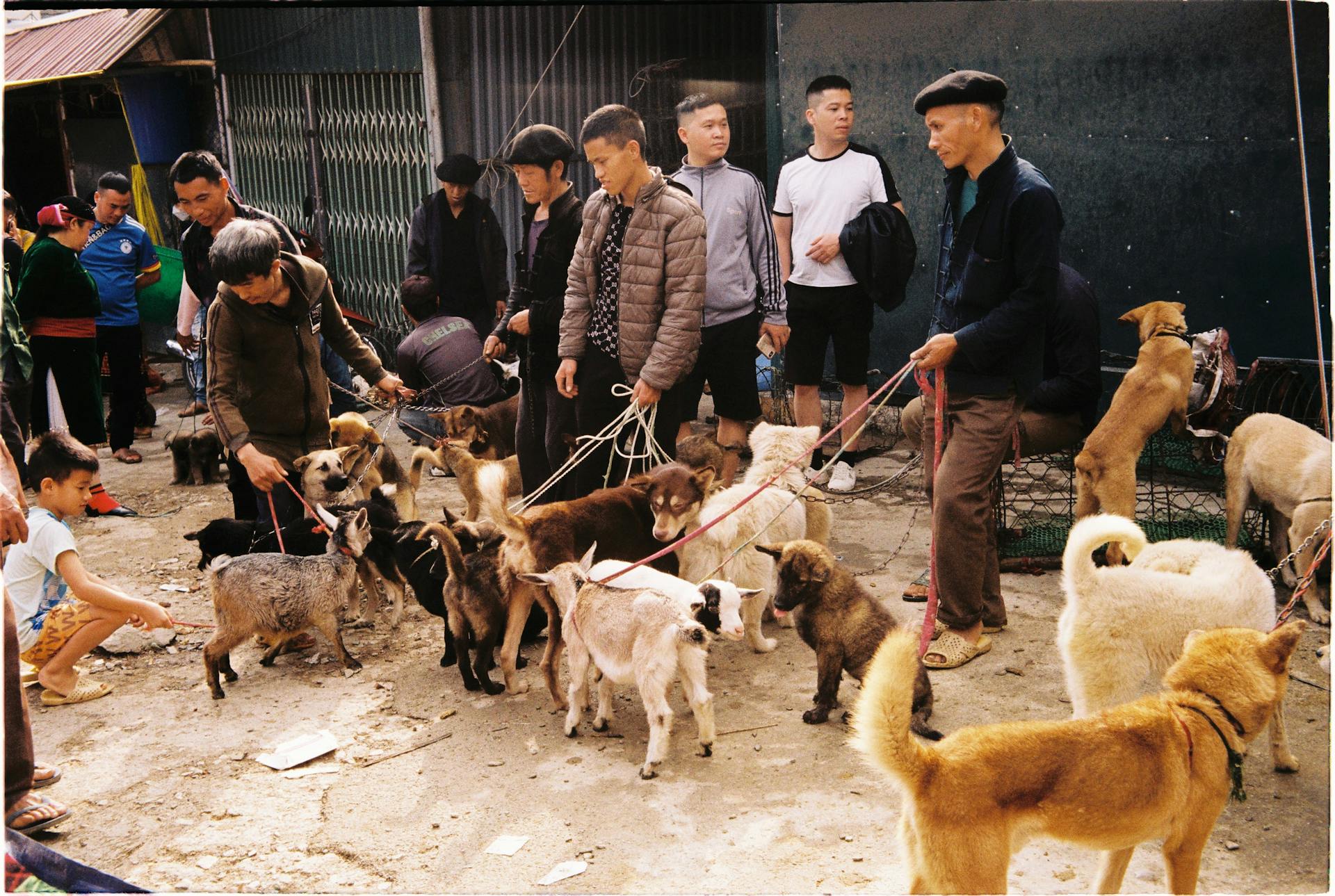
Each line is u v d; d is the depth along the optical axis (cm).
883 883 329
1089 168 751
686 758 407
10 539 377
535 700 462
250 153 1180
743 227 638
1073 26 738
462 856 351
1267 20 662
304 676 493
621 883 334
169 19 1141
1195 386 584
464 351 771
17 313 693
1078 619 381
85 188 1271
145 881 343
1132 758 291
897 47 823
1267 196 679
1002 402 459
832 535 643
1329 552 492
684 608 398
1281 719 381
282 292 515
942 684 456
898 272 676
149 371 1088
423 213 812
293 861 352
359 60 1041
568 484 568
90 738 437
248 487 602
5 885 296
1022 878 335
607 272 519
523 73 972
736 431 667
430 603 499
